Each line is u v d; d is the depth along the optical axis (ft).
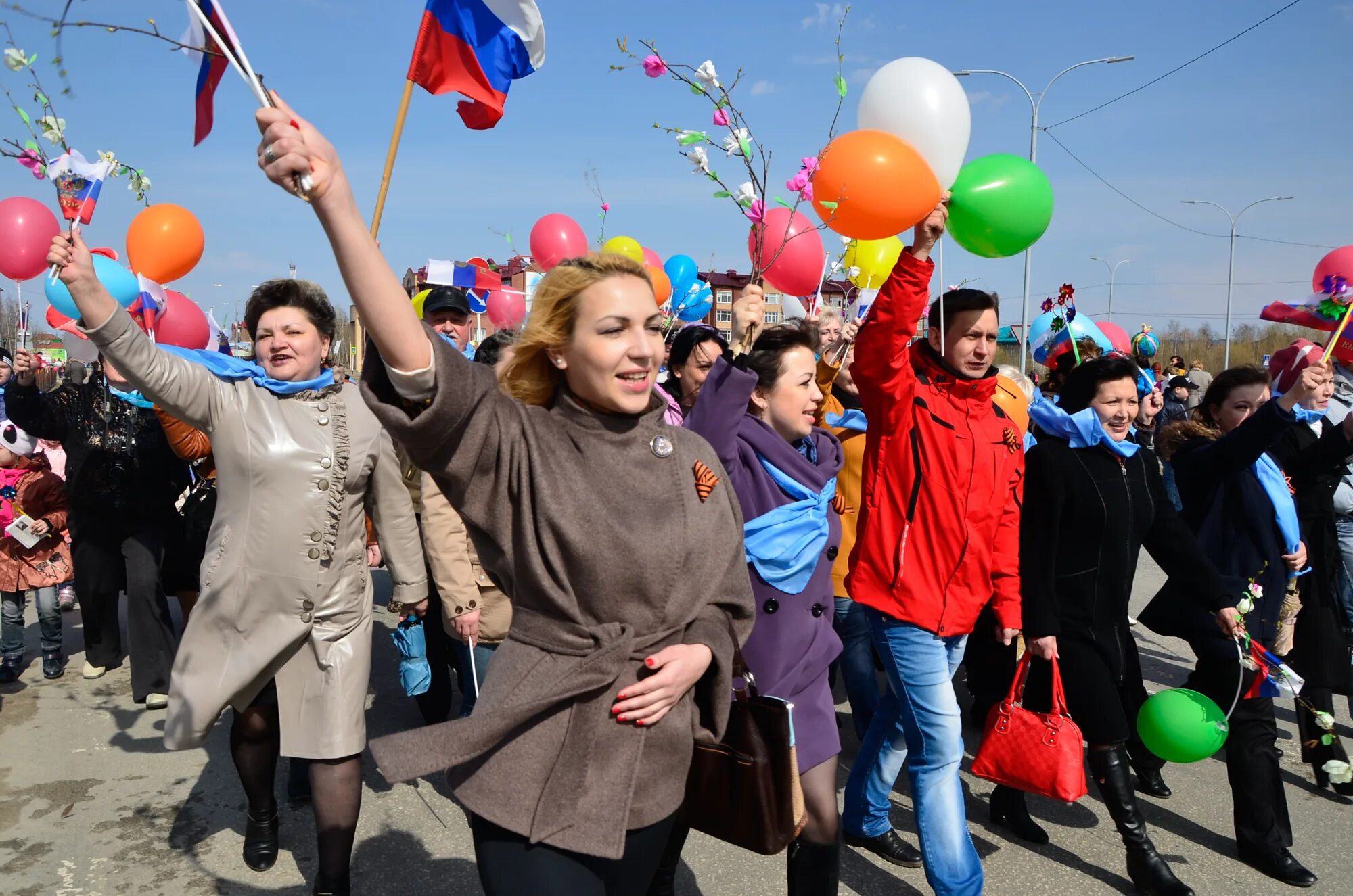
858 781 11.30
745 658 8.55
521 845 5.71
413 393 5.30
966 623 9.65
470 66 7.46
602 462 6.03
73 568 17.16
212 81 5.90
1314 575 13.26
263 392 10.02
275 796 12.31
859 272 14.40
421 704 15.08
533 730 5.84
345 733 9.66
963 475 9.54
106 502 15.58
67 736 14.73
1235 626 11.00
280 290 10.25
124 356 9.03
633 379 6.01
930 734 9.50
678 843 8.80
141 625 15.69
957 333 9.86
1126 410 10.96
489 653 11.94
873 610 9.82
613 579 5.88
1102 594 10.59
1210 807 12.67
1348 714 16.22
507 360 6.49
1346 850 11.51
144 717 15.57
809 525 8.72
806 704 8.61
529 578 5.92
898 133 9.96
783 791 6.72
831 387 13.78
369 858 11.07
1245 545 12.12
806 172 8.91
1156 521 11.27
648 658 5.91
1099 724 10.46
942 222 9.30
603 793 5.76
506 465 5.76
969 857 9.44
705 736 6.47
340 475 9.90
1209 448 12.36
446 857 11.10
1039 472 10.62
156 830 11.76
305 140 4.81
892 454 9.74
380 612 22.17
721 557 6.41
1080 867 11.10
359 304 5.04
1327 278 13.93
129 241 13.73
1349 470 15.53
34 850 11.25
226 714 15.72
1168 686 17.30
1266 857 10.87
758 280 10.12
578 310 5.94
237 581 9.68
